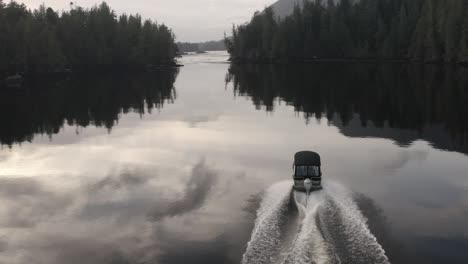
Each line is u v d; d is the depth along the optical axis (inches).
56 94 3998.5
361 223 933.2
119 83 5142.7
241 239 964.0
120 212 1167.0
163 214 1138.0
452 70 5246.1
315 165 1144.8
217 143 1983.3
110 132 2306.8
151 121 2615.7
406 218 1045.2
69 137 2193.7
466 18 5871.1
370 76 5012.3
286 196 1127.0
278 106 3090.6
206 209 1157.7
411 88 3703.3
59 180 1473.9
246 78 5472.4
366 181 1353.3
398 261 836.6
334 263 755.4
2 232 1052.5
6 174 1551.4
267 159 1678.2
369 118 2522.1
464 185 1309.1
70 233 1039.6
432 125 2265.0
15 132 2330.2
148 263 880.3
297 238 841.5
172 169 1572.3
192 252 916.6
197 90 4239.7
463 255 864.9
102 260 902.4
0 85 4825.3
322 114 2709.2
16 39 5753.0
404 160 1614.2
